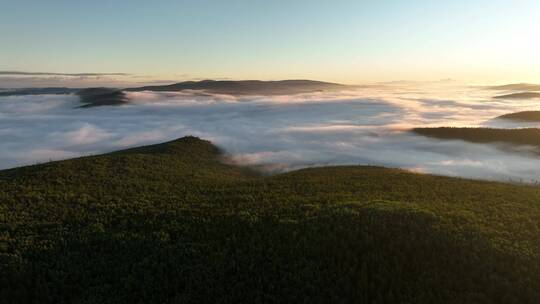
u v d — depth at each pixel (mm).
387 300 26688
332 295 27172
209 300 27688
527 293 26203
